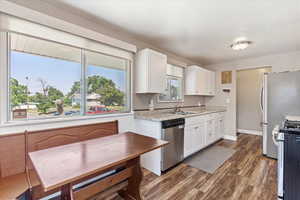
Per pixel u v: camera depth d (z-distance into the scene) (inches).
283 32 92.0
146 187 77.5
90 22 81.5
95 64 86.6
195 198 69.0
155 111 121.0
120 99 100.0
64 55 74.5
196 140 121.9
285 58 132.1
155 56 103.2
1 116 57.1
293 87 104.0
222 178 85.8
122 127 97.8
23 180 53.4
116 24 84.5
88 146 56.4
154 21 81.2
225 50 128.2
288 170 63.3
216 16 75.2
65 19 72.2
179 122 101.4
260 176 87.7
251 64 151.1
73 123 75.9
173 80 140.5
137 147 55.2
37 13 61.9
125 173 63.9
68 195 47.6
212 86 170.7
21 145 59.4
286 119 89.8
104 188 56.6
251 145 146.1
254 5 65.4
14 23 57.5
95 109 86.7
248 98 198.4
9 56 59.2
